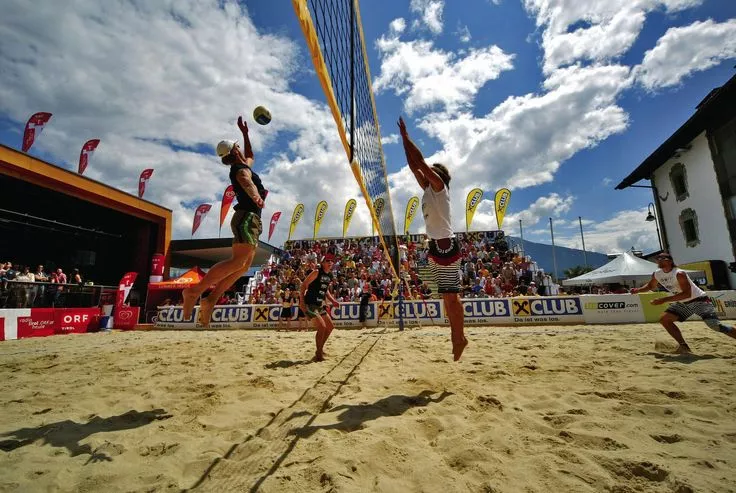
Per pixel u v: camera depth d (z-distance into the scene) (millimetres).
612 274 13227
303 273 18141
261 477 1569
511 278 14570
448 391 2809
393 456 1730
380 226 5352
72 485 1562
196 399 2844
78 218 16750
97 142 15953
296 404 2602
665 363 3717
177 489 1490
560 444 1826
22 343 8430
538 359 4105
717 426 1991
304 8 2215
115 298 13648
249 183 2580
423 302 11141
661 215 18391
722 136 14109
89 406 2717
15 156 12516
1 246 14672
